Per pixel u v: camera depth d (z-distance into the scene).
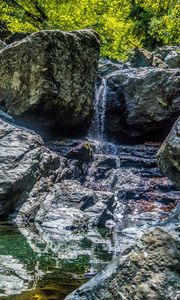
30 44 10.52
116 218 8.28
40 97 10.42
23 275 4.09
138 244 2.72
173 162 4.78
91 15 23.12
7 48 10.88
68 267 4.50
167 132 13.64
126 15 22.64
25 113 10.59
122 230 7.11
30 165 7.88
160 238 2.67
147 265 2.58
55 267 4.47
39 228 6.82
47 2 22.30
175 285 2.46
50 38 10.52
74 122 11.77
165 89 13.38
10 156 7.84
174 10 15.45
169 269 2.53
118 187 10.09
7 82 10.81
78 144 10.94
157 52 24.66
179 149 4.63
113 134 13.97
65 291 3.65
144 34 23.02
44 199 7.88
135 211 9.02
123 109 13.83
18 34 18.14
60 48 10.80
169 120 13.41
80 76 11.59
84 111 11.96
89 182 10.11
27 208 7.45
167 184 10.20
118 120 13.95
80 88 11.62
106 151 11.92
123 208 9.02
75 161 10.05
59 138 11.46
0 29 24.77
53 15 22.48
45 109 10.70
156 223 7.86
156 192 10.00
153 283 2.49
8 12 22.83
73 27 22.92
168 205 9.45
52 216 7.36
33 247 5.41
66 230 6.88
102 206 8.05
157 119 13.37
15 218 7.22
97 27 24.00
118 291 2.54
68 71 11.09
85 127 12.41
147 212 8.86
